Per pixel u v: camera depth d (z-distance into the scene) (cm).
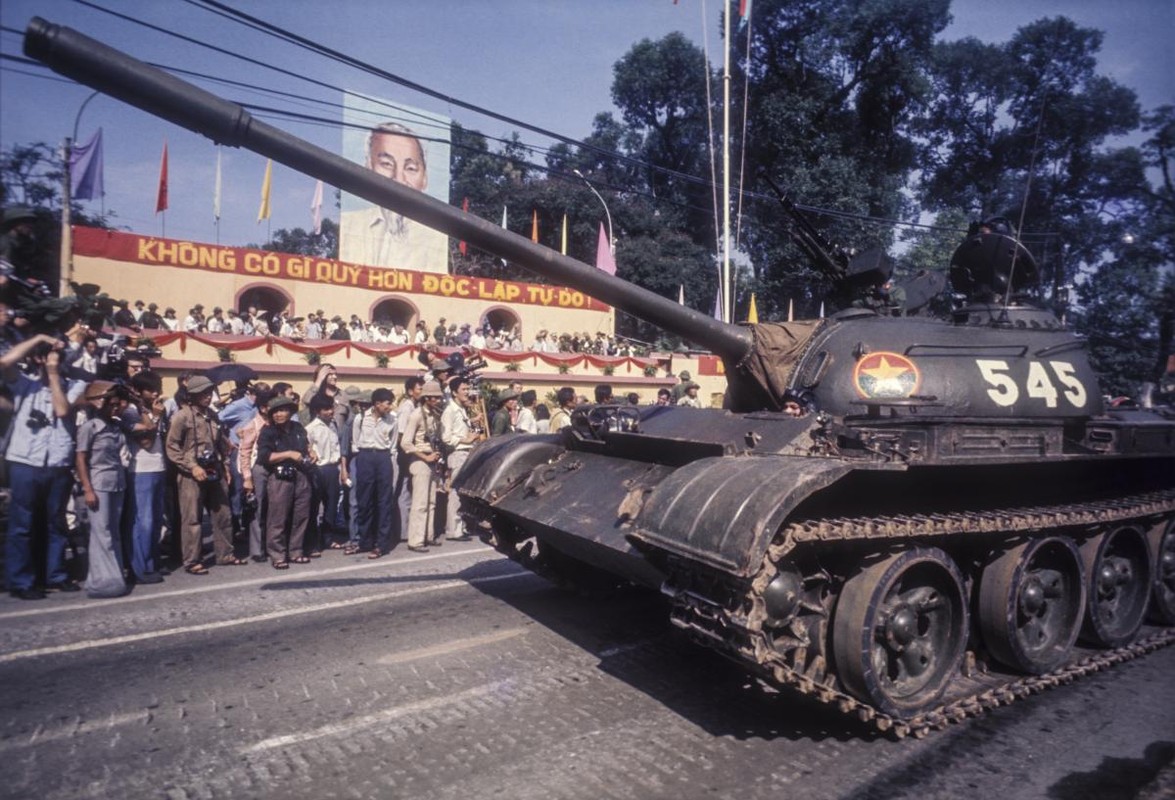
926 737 470
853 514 508
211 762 422
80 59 399
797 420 529
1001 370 622
